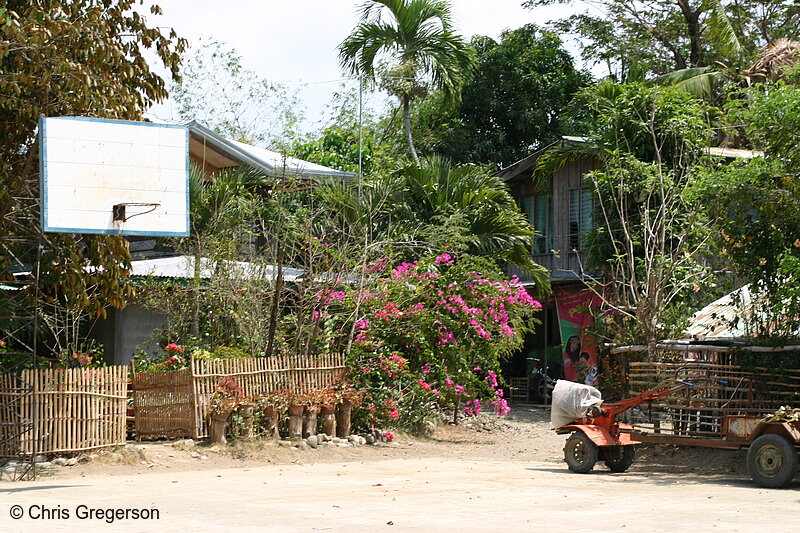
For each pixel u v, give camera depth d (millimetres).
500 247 23312
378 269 18578
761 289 14609
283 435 15914
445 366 18547
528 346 29500
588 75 39562
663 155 20828
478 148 37438
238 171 23266
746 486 11781
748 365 13500
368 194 22359
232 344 17906
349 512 8820
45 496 10078
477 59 37500
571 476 12922
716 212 14953
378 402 17172
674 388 13164
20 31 12852
